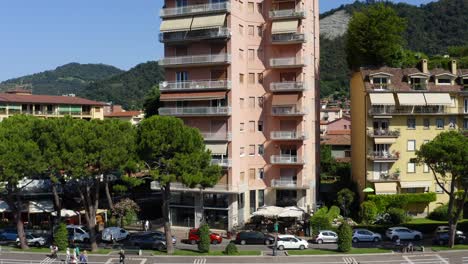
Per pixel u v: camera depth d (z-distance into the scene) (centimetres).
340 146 12381
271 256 6075
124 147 6184
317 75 9831
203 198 7975
